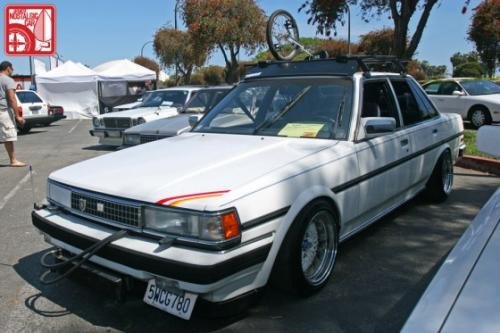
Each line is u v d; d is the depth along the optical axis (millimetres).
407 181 4734
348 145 3768
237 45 20312
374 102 4336
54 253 3516
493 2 29688
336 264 4035
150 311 3346
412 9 9625
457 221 5121
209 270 2586
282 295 3480
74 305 3461
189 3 20406
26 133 16797
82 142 13484
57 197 3492
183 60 29203
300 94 4250
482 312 1334
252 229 2824
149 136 7988
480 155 8312
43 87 25344
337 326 3080
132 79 25859
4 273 4043
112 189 3066
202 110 9148
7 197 6676
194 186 2900
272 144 3750
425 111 5383
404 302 3377
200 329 3090
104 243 2887
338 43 31625
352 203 3766
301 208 3125
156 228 2822
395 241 4566
